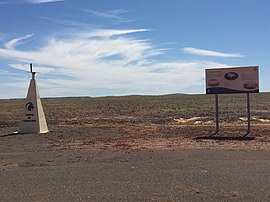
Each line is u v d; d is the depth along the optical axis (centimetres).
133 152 1527
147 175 1067
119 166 1224
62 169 1195
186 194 850
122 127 2592
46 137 2128
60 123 3322
